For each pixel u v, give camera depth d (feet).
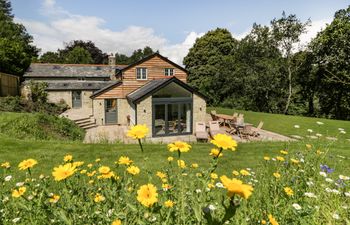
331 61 77.82
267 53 95.14
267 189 7.98
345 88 80.07
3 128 37.42
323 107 90.58
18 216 6.25
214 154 4.61
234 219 5.31
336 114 86.94
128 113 67.26
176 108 54.49
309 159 10.84
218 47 129.90
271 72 91.20
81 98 93.40
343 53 75.15
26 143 28.89
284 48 88.53
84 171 7.51
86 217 5.47
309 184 8.12
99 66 118.01
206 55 128.47
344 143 28.86
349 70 76.84
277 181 8.23
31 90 79.56
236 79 99.04
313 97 93.86
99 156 24.44
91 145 29.53
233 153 25.45
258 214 6.33
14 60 101.91
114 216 5.32
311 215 6.48
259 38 95.91
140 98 50.29
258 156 24.20
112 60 108.58
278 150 26.45
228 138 4.42
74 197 5.77
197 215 4.07
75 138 46.65
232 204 3.31
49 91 88.43
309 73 88.53
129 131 4.85
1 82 67.67
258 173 11.08
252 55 97.96
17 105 63.21
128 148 27.99
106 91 65.31
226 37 132.87
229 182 3.37
